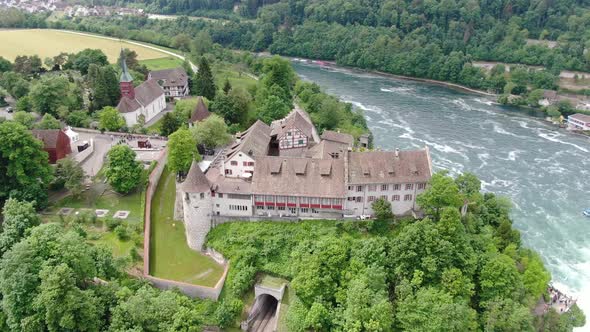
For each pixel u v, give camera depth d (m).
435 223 111.00
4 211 110.12
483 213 127.81
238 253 111.81
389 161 119.19
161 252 116.94
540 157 190.88
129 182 129.25
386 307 93.56
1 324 90.75
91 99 187.25
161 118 189.25
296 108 188.75
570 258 133.62
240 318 103.12
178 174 138.88
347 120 195.75
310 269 102.69
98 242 115.44
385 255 104.81
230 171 126.06
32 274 88.75
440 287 100.88
